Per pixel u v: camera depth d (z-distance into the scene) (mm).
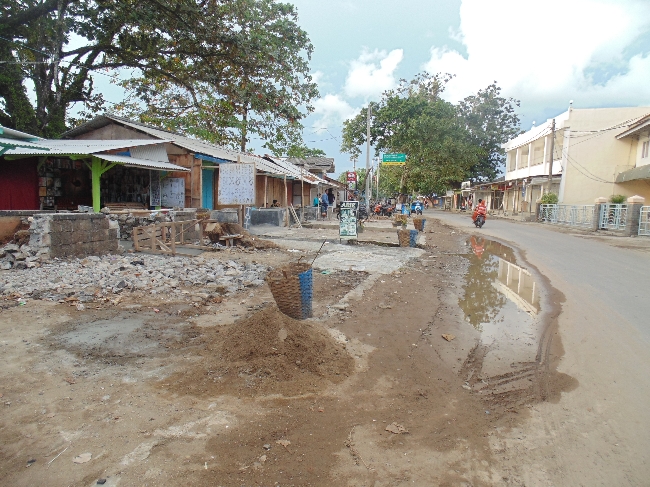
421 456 2996
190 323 5484
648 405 3773
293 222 23062
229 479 2662
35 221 8094
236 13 17938
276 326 4426
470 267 10812
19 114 16062
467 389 4086
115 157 12312
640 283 8836
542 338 5543
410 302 7184
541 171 35094
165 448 2926
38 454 2826
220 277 8102
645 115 26438
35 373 3945
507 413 3637
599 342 5371
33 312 5633
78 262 8219
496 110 50844
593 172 29484
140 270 8039
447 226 25422
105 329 5141
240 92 18359
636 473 2859
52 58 15656
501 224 27391
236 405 3523
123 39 17891
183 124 23766
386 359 4699
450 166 41812
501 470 2881
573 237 18516
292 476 2719
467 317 6480
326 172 43594
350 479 2727
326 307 6566
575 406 3762
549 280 9156
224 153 20297
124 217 11688
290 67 19016
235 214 14969
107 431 3098
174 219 12359
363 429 3295
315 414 3465
